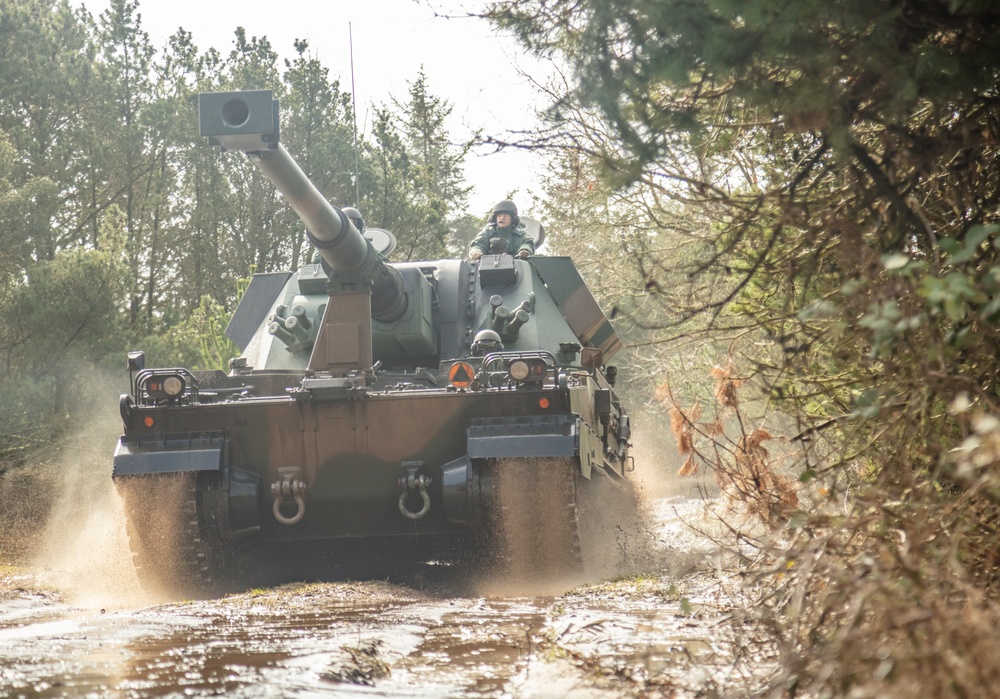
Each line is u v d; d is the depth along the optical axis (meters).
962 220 19.16
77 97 123.12
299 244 130.38
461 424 35.06
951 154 18.47
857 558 15.23
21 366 76.44
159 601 33.94
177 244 132.88
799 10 15.71
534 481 33.72
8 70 117.50
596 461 38.16
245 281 73.69
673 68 16.38
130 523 34.53
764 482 21.19
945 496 15.34
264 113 29.12
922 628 12.37
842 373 21.53
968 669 11.28
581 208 35.12
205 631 21.62
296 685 15.42
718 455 21.56
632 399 85.00
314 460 35.56
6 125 118.50
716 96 18.45
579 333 46.50
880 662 12.41
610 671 16.78
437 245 122.69
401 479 35.06
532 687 15.78
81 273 78.38
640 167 17.69
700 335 21.73
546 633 20.72
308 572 39.03
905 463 15.67
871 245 18.70
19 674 16.45
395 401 35.09
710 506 21.97
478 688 15.71
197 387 36.41
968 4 15.42
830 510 16.14
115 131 124.12
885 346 14.28
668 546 42.28
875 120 17.55
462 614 24.66
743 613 16.78
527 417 34.62
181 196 135.25
